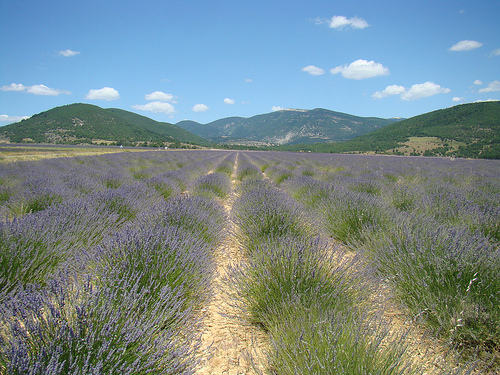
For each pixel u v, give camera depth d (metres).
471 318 2.24
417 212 5.23
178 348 1.94
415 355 2.05
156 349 1.81
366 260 3.46
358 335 1.78
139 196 6.48
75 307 1.78
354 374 1.59
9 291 2.55
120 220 4.87
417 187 8.23
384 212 4.85
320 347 1.78
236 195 8.31
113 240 2.98
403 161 30.50
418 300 2.57
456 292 2.44
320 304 2.26
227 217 5.79
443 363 1.97
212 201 5.90
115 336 1.72
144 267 2.61
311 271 2.63
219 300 3.02
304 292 2.42
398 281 2.84
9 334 1.66
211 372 2.03
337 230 4.71
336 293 2.41
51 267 2.98
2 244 2.83
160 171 14.52
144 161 21.45
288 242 3.23
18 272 2.64
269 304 2.49
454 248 2.79
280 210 4.53
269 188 7.46
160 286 2.54
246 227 4.44
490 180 9.81
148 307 2.31
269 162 25.20
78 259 2.86
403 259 2.96
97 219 4.30
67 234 3.53
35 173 9.62
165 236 3.21
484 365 1.98
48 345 1.57
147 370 1.64
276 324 2.26
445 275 2.62
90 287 2.09
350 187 8.16
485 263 2.58
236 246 4.55
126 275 2.43
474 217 4.54
